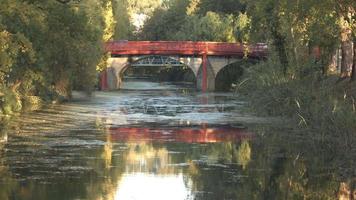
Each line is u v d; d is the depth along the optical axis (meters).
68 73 61.44
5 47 39.34
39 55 49.53
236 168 25.72
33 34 47.16
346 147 30.27
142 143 32.53
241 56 99.69
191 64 101.19
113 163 26.16
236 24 111.38
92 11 73.38
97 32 67.94
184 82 131.25
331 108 36.91
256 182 23.06
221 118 47.84
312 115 39.34
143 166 25.70
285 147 31.72
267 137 35.72
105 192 20.92
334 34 45.19
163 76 142.50
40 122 42.44
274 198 20.70
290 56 58.25
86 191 20.98
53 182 22.20
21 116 46.38
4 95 47.34
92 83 72.81
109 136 35.31
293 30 54.88
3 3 39.44
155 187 21.91
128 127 40.69
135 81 134.12
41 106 56.72
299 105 43.12
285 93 50.09
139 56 99.88
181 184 22.45
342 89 45.97
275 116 48.75
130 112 53.69
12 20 44.62
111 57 99.19
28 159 26.56
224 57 100.25
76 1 52.72
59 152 28.67
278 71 60.88
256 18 60.06
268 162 27.27
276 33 60.38
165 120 46.16
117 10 110.31
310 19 42.41
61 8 46.94
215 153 29.50
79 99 69.62
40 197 20.05
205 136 36.09
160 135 36.41
